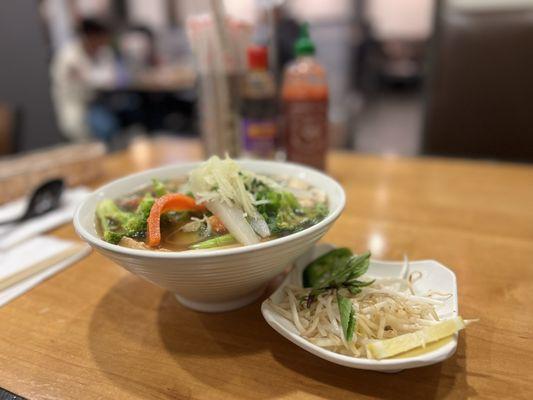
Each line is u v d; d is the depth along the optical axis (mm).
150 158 774
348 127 1864
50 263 409
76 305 352
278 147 668
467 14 794
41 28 1868
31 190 599
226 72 605
